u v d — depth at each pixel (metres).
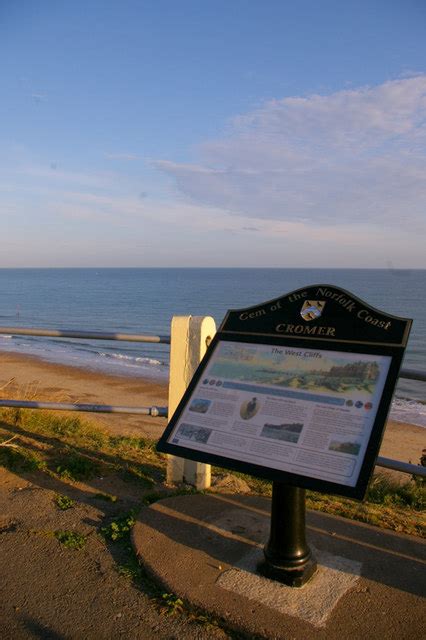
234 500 3.80
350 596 2.74
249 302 91.75
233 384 2.96
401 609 2.64
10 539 3.28
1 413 6.14
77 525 3.45
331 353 2.77
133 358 31.81
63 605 2.70
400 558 3.11
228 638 2.50
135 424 12.20
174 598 2.73
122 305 84.56
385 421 2.44
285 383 2.81
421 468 3.45
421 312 68.31
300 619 2.56
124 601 2.73
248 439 2.73
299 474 2.50
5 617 2.61
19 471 4.29
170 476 4.15
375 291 113.00
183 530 3.34
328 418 2.59
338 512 3.76
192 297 103.94
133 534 3.27
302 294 2.99
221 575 2.88
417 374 3.26
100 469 4.40
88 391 20.97
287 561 2.81
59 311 73.25
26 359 30.02
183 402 3.02
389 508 4.02
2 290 129.12
